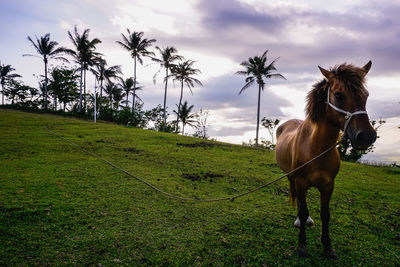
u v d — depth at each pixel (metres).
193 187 6.66
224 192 6.39
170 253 3.30
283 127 4.86
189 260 3.15
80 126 20.50
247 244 3.59
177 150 12.95
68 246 3.38
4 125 17.62
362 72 2.58
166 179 7.25
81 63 39.09
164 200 5.43
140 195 5.66
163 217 4.50
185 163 9.90
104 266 2.97
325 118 2.85
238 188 6.83
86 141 13.40
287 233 3.98
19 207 4.47
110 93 51.34
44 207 4.59
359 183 8.32
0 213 4.20
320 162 2.92
